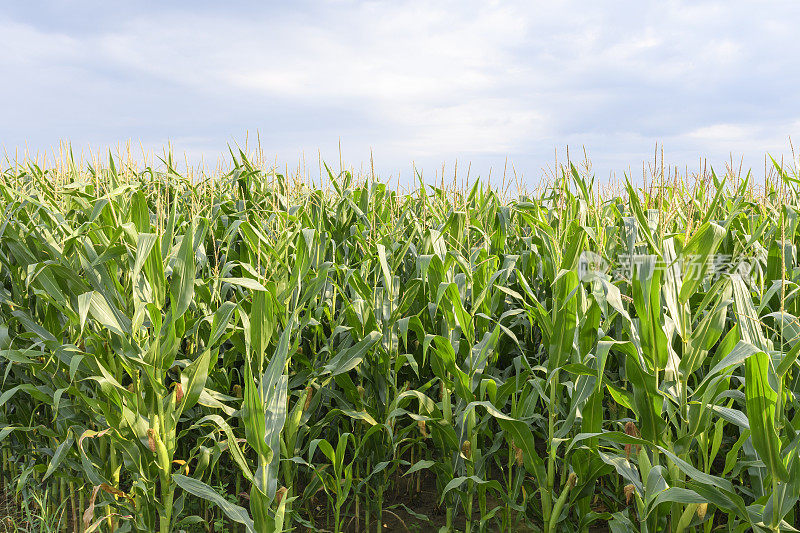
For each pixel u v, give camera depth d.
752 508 2.30
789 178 5.25
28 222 4.01
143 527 3.00
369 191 5.69
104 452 3.46
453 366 3.29
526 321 4.40
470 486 3.43
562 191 3.80
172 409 2.96
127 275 3.23
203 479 3.89
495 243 4.68
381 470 3.64
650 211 3.69
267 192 6.00
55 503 3.97
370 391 3.97
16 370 3.89
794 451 2.13
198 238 3.17
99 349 3.15
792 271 3.64
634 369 2.59
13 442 4.18
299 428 3.52
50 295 3.16
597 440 2.91
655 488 2.45
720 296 2.62
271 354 3.54
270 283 3.21
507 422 3.02
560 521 3.29
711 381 2.39
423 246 4.22
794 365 3.18
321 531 3.42
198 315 3.73
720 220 4.73
